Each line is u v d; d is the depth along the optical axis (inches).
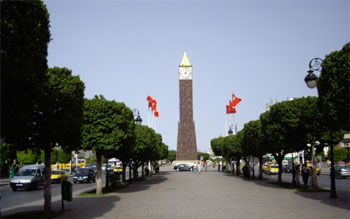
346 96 657.0
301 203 794.2
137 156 1734.7
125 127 1090.1
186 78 3754.9
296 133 1076.5
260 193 1062.4
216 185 1430.9
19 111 483.8
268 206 751.7
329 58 702.5
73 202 861.8
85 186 1573.6
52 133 621.3
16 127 500.7
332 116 707.4
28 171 1417.3
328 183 1478.8
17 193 1257.4
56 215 639.8
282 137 1112.2
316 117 1018.7
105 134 1025.5
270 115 1197.7
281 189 1202.6
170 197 968.3
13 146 636.1
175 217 611.8
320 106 756.0
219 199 906.1
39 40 510.6
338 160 3061.0
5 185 1739.7
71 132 669.9
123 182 1503.4
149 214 649.6
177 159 3690.9
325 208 705.0
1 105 462.3
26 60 466.3
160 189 1256.2
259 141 1521.9
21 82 461.1
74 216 631.8
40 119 617.6
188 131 3708.2
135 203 830.5
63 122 631.2
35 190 1386.6
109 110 1032.8
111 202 856.3
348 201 823.1
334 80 681.0
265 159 4315.9
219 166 3309.5
